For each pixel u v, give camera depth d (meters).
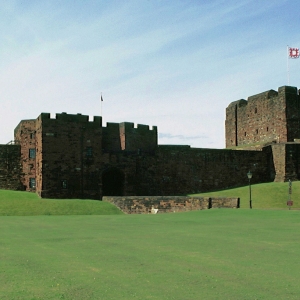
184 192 71.75
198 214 37.53
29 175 70.69
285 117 80.00
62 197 63.41
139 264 14.93
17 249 18.34
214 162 73.81
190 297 10.88
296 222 29.00
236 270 13.93
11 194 59.19
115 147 71.31
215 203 47.47
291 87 80.94
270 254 16.73
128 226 28.34
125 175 68.06
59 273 13.62
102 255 16.70
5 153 70.69
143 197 51.66
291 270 13.91
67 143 64.44
